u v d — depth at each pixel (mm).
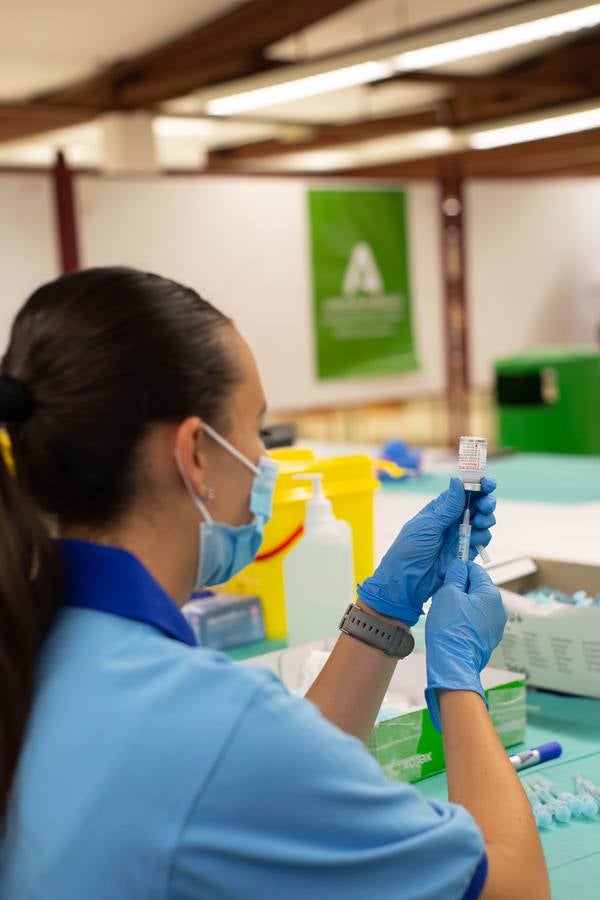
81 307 719
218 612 1763
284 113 9680
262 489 822
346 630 1061
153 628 725
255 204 5773
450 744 881
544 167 9242
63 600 723
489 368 7008
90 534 751
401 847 684
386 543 2182
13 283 5113
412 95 9234
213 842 633
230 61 6762
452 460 3857
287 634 1709
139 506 745
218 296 5672
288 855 649
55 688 690
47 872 640
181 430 731
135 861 632
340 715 1034
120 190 5371
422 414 10922
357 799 673
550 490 3309
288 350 5949
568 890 999
